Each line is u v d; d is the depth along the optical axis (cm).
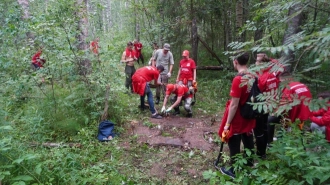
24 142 371
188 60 648
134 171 353
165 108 598
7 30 438
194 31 920
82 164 354
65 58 462
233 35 950
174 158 388
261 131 336
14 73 454
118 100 553
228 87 782
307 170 251
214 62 1054
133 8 1088
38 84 491
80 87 494
